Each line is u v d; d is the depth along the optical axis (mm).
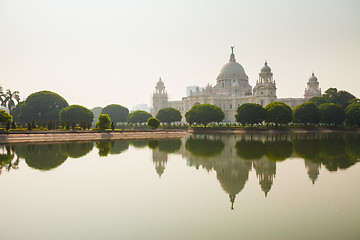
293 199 26953
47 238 19719
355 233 20031
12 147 63219
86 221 22359
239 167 41062
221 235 19938
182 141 82500
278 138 89312
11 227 21344
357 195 27906
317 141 76875
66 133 87312
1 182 32906
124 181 33719
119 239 19484
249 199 27141
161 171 38844
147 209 24797
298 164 42781
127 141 83062
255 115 130375
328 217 22719
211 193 29078
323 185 31484
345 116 139500
